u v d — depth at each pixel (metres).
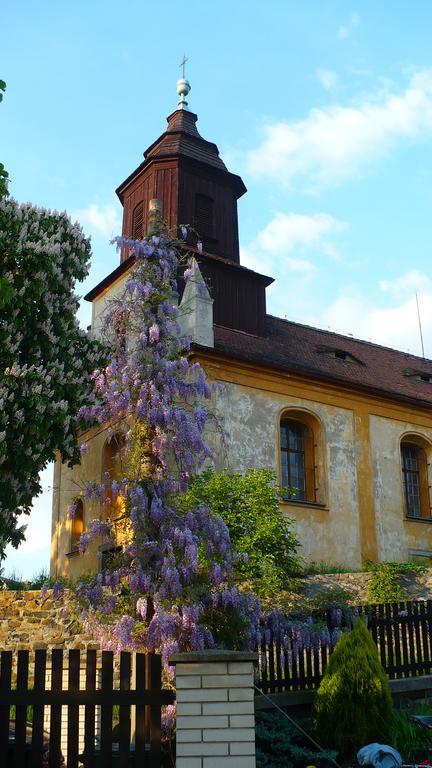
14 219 16.02
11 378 14.95
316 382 24.00
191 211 27.14
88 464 24.98
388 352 31.64
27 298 15.46
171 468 10.91
